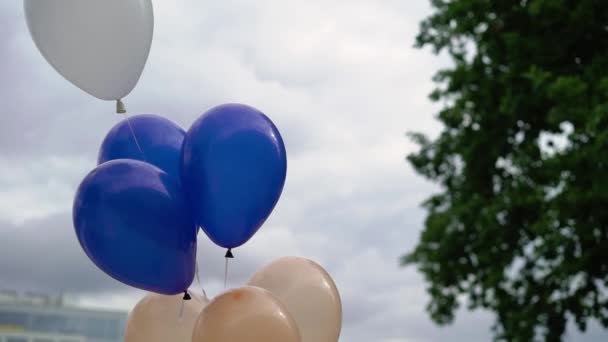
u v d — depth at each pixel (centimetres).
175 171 401
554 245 1083
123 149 402
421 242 1269
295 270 397
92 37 363
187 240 352
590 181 1020
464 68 1237
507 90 1133
